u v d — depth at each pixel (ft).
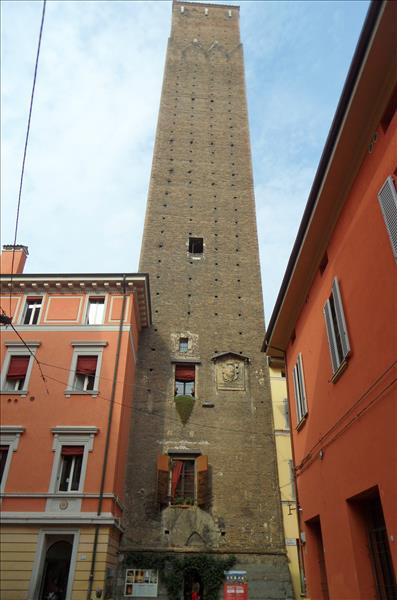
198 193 139.44
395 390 34.91
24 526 75.15
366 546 41.60
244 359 110.11
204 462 93.86
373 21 33.73
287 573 85.46
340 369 45.88
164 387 104.94
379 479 36.81
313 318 57.93
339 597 44.55
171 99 161.79
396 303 35.35
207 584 83.46
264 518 91.30
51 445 82.33
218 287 121.70
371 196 40.63
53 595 72.18
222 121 157.99
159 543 86.94
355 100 38.68
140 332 112.27
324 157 44.39
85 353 92.84
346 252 46.26
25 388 87.92
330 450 49.11
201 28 187.93
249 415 102.83
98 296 100.32
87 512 76.33
